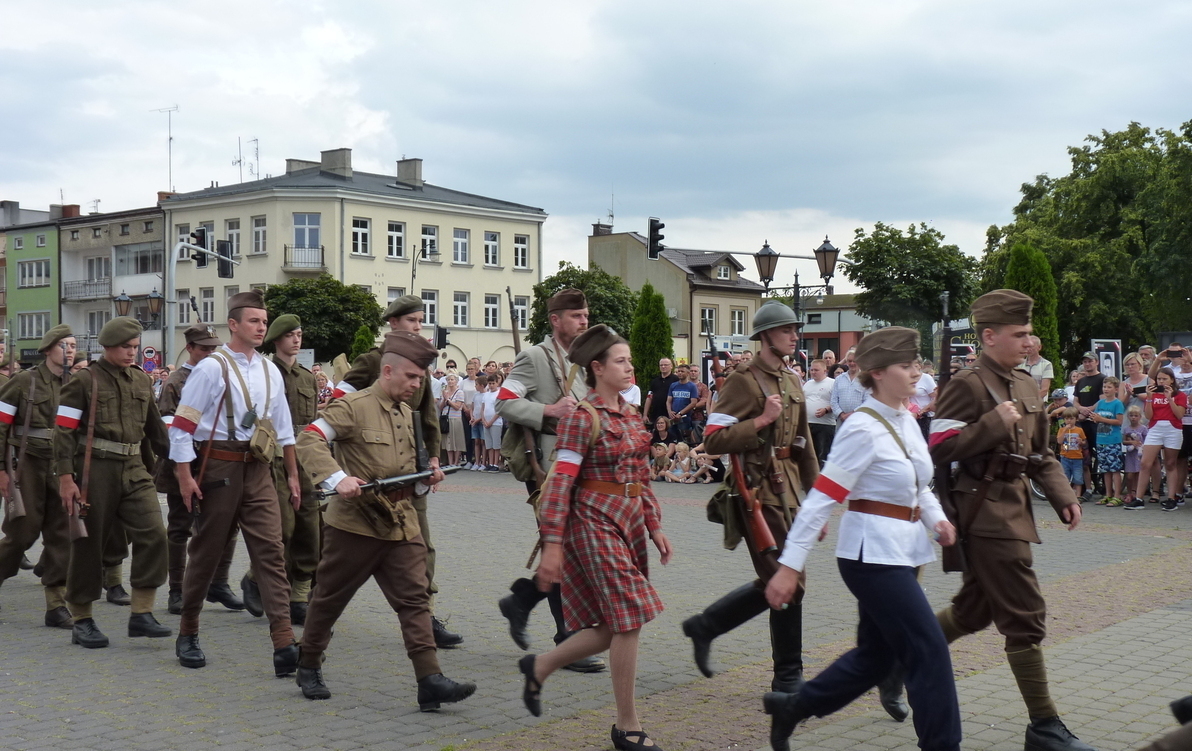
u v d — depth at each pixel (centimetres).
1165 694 564
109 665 653
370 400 570
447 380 2220
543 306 5850
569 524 483
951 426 479
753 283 7325
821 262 2284
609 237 7250
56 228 6956
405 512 554
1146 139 4916
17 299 7206
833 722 524
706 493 1680
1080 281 4578
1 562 813
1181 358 1411
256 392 657
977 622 497
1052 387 1747
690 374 1922
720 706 550
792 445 571
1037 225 5094
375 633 739
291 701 570
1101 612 769
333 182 5869
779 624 558
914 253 4819
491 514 1408
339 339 5122
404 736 508
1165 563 982
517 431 642
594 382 494
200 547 641
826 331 7612
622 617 469
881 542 421
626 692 473
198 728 523
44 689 597
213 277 5950
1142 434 1432
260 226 5781
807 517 425
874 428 425
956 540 465
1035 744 471
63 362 836
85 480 701
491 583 910
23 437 800
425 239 6072
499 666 641
